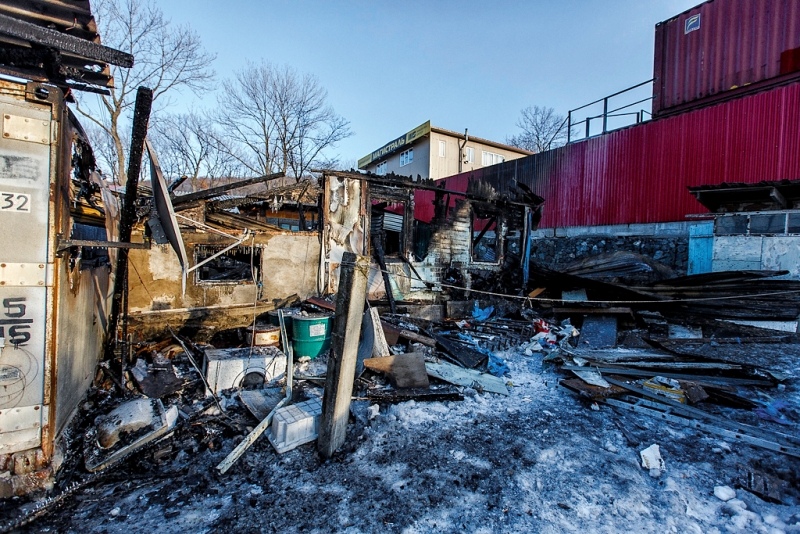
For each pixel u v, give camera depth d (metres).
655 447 3.55
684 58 12.80
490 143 27.52
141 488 2.93
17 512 2.52
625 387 4.93
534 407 4.71
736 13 11.54
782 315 7.70
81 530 2.48
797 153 9.71
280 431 3.51
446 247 9.60
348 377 3.60
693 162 11.67
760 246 9.27
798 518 2.74
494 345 7.26
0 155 2.55
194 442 3.53
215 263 10.39
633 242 12.84
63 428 3.16
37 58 2.94
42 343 2.74
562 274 9.91
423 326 7.55
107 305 5.49
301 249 7.34
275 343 5.95
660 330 8.19
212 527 2.56
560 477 3.26
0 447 2.60
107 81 3.35
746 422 4.34
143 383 4.42
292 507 2.79
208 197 7.02
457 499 2.94
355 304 3.41
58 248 2.80
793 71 10.38
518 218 11.37
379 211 10.88
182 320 6.29
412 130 26.53
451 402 4.71
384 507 2.83
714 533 2.64
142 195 6.90
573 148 15.13
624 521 2.74
